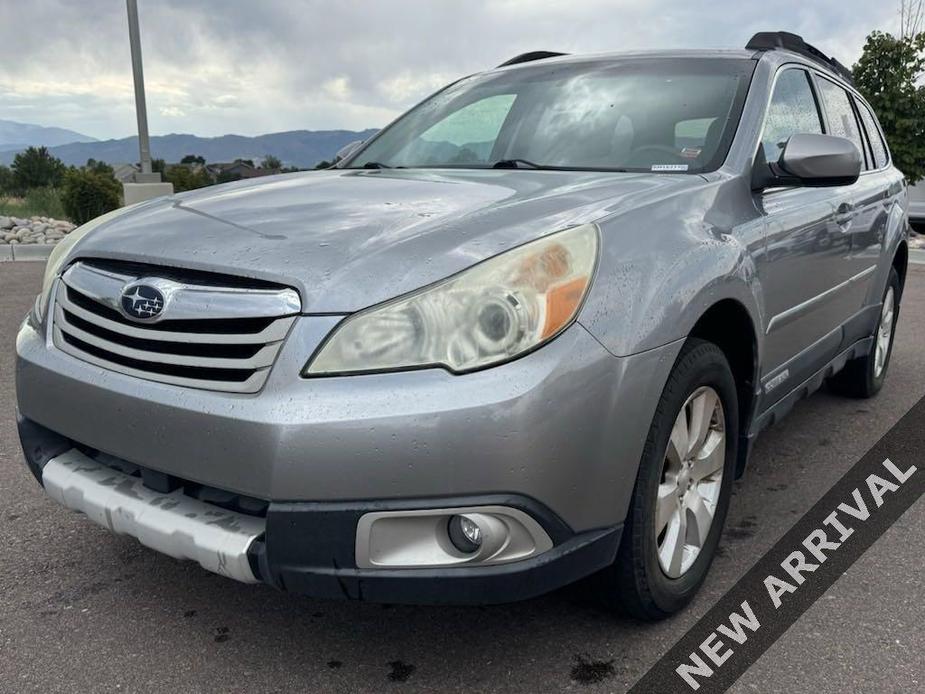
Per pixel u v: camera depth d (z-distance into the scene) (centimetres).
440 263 198
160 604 256
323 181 291
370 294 193
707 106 314
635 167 297
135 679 220
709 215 256
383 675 222
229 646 235
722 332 268
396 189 264
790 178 292
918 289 864
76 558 284
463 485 186
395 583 191
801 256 308
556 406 191
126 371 215
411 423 183
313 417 185
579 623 245
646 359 208
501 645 235
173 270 214
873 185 425
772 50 360
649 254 222
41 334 246
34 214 1382
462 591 192
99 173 1367
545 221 218
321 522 188
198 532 201
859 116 459
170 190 1228
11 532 302
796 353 326
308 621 248
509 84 368
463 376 187
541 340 192
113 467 229
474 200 242
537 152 321
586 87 344
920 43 1136
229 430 193
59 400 228
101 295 222
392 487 185
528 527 193
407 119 384
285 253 207
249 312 197
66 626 243
